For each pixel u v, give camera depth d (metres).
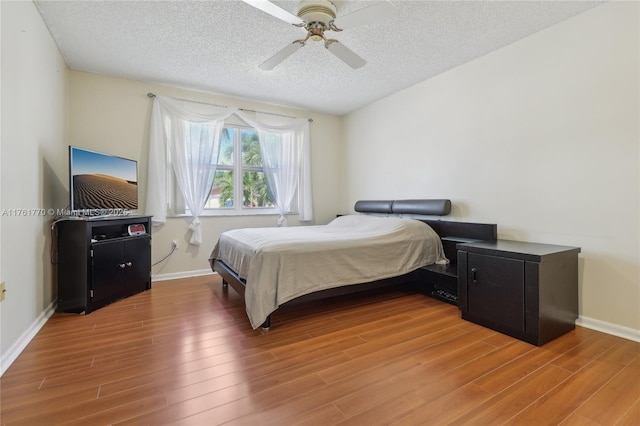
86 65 3.17
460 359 1.83
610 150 2.18
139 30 2.53
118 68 3.24
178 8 2.25
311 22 1.93
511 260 2.13
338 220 4.07
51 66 2.62
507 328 2.17
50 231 2.60
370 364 1.77
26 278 2.05
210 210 4.13
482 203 3.03
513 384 1.56
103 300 2.76
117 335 2.14
